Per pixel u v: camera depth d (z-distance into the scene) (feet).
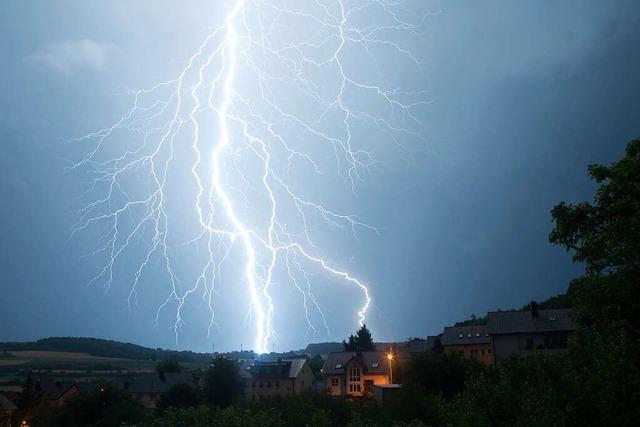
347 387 183.93
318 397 93.30
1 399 178.09
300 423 79.05
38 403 179.22
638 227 33.65
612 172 37.83
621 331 30.76
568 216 39.37
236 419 70.03
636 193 35.99
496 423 34.30
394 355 180.96
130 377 227.81
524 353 143.54
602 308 34.14
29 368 342.85
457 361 106.22
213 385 150.10
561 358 32.40
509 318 158.81
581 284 37.91
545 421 27.48
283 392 196.13
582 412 27.43
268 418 72.08
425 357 108.99
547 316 155.63
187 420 71.77
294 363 205.67
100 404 123.13
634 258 33.40
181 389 144.05
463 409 34.76
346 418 82.74
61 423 124.26
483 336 197.06
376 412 80.12
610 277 34.14
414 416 72.59
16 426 163.22
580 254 38.14
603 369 28.58
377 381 180.96
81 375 302.86
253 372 203.82
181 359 443.73
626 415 26.99
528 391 31.32
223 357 157.79
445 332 207.00
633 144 37.81
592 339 32.86
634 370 28.27
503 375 37.40
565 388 28.35
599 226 38.52
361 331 239.71
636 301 32.48
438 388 102.27
